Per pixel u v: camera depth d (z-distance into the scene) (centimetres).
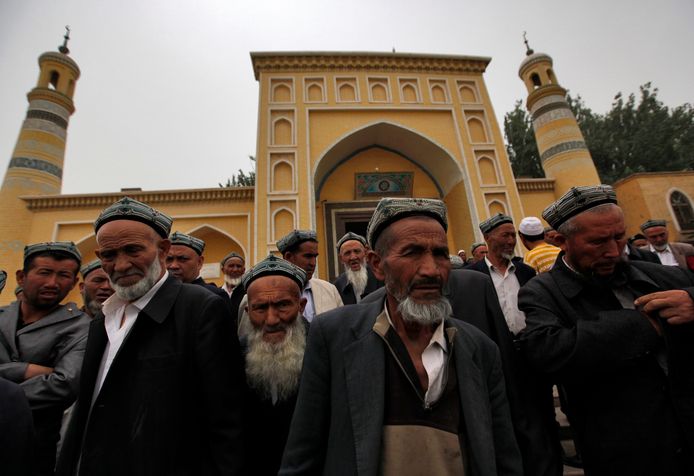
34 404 173
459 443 104
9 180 984
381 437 102
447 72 1045
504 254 270
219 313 155
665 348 125
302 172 870
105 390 134
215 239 967
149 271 151
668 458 116
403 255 112
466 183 909
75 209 943
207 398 142
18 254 895
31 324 207
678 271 146
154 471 126
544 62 1262
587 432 134
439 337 115
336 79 998
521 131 1786
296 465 110
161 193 952
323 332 126
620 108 1775
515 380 156
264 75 976
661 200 1010
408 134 962
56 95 1128
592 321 131
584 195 142
